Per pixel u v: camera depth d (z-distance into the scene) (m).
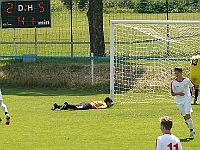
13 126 34.59
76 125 34.78
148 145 29.12
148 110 39.75
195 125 34.59
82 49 70.31
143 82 51.94
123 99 46.81
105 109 41.12
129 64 54.03
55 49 71.25
